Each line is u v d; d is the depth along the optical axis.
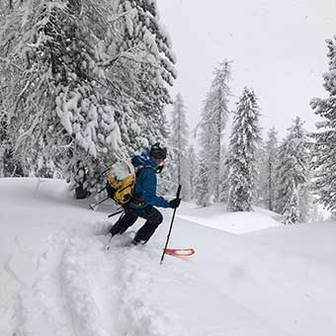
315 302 6.75
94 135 9.26
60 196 10.84
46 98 10.01
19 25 9.68
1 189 11.03
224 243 8.41
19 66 10.05
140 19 10.76
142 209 7.00
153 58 10.22
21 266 6.59
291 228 15.51
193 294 5.82
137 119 10.62
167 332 4.82
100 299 5.75
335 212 22.30
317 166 22.30
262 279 7.21
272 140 52.22
